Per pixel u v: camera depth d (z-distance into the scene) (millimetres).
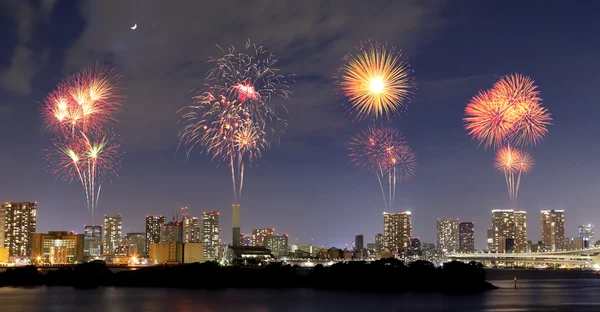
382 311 181625
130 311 181500
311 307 192500
